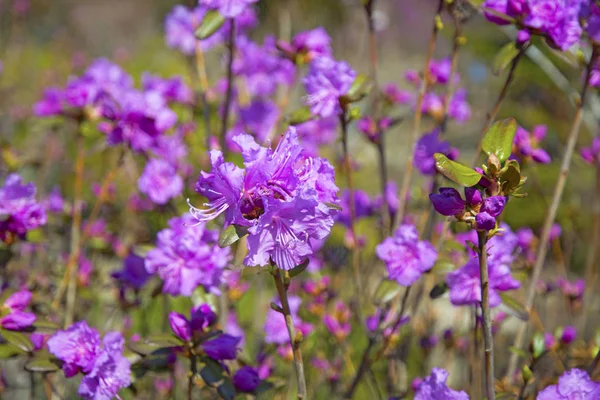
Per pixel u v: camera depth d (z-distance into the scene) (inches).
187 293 29.3
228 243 23.5
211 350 27.0
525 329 33.5
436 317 39.4
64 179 56.1
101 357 26.3
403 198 33.2
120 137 34.1
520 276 28.8
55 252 41.2
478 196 23.6
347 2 64.1
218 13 31.4
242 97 46.8
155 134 34.0
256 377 27.6
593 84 32.1
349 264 40.6
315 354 38.2
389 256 29.0
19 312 27.7
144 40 134.0
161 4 148.5
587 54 32.6
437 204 23.7
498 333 38.3
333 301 38.9
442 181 32.8
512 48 28.7
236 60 40.8
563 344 32.2
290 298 33.6
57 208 39.7
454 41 33.1
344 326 35.3
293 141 23.7
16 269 37.4
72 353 26.7
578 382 25.2
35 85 80.4
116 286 35.9
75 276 34.7
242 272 24.3
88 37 138.3
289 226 23.5
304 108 31.3
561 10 28.1
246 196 23.5
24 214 29.7
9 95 67.2
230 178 23.4
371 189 64.9
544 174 58.3
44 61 92.7
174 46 40.6
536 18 28.1
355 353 37.9
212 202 24.0
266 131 40.3
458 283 28.2
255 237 23.5
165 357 27.4
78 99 34.2
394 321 31.7
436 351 40.3
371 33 33.6
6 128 61.2
